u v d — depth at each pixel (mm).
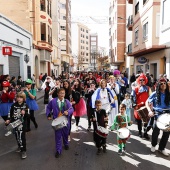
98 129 5012
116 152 5266
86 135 6672
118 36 34875
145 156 5016
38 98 15438
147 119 5949
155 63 18203
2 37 14109
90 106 6887
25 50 19531
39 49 25172
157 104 5168
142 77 6281
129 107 7105
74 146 5699
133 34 22594
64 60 56000
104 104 6504
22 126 5039
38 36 24891
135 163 4641
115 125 5438
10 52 14070
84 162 4707
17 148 5625
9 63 15898
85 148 5555
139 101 6316
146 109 5965
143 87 6309
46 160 4840
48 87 9234
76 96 6719
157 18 15500
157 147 5574
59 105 5121
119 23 34844
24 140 5039
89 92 7539
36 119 8969
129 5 32656
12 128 4938
